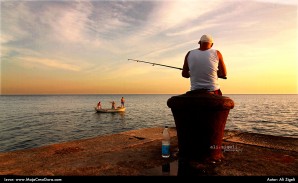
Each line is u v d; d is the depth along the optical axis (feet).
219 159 9.71
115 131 89.71
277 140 13.33
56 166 9.14
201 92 9.47
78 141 13.62
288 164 9.26
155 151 11.23
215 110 8.97
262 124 104.63
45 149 11.83
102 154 10.81
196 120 9.19
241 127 94.84
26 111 199.82
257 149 11.46
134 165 9.14
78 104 344.69
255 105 293.02
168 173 8.21
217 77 10.09
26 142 69.77
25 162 9.71
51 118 138.31
